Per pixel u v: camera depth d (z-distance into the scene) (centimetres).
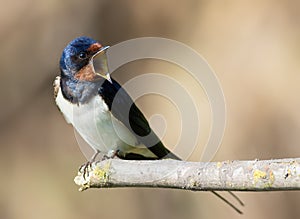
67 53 846
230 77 1142
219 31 1181
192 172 658
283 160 622
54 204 1261
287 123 1114
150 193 1259
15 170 1282
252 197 1191
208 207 1212
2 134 1291
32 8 1275
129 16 1253
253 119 1123
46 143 1285
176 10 1228
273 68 1127
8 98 1281
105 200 1270
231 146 1120
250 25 1162
